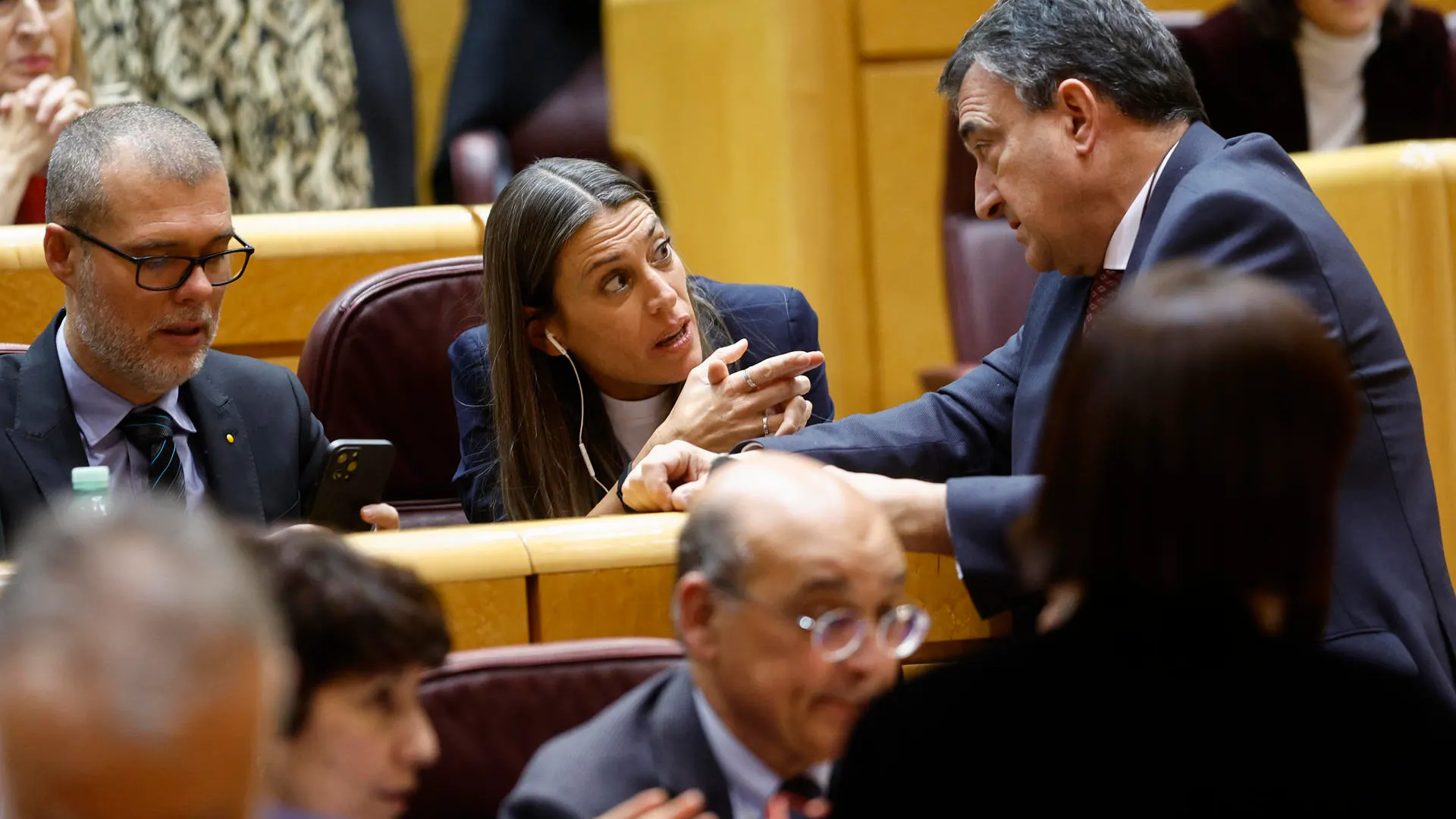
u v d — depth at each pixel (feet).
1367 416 17.53
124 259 19.33
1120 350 11.81
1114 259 19.15
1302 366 11.69
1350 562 16.85
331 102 35.68
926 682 11.46
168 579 7.15
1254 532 11.52
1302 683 11.29
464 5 43.88
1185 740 11.06
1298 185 18.75
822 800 12.26
